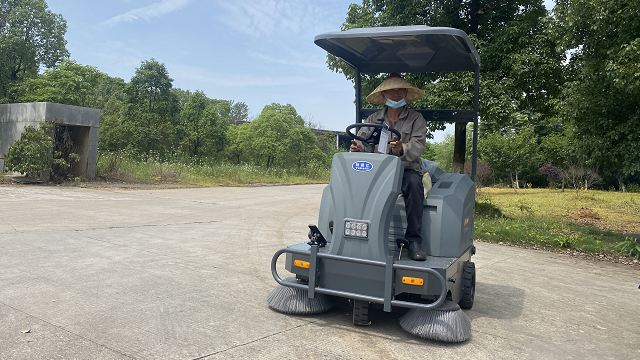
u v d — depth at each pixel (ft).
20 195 38.04
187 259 18.17
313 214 38.52
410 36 13.04
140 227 25.63
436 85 38.75
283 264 18.25
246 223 30.50
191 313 11.58
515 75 39.24
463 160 44.86
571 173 92.89
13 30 95.09
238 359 8.84
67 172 56.54
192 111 130.93
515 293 16.85
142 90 120.78
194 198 46.47
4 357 8.19
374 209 10.95
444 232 12.00
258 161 149.79
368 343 10.28
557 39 35.42
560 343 11.32
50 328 9.90
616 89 31.89
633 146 31.37
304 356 9.23
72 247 18.97
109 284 13.84
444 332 10.41
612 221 48.03
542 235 31.68
